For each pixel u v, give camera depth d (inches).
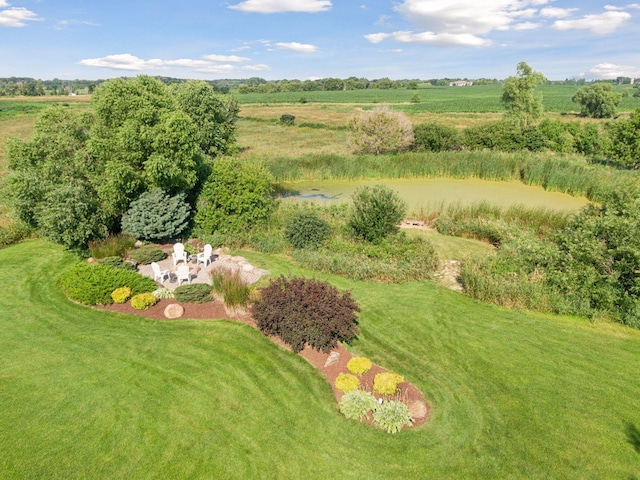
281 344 383.9
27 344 375.6
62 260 562.6
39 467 251.0
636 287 425.7
